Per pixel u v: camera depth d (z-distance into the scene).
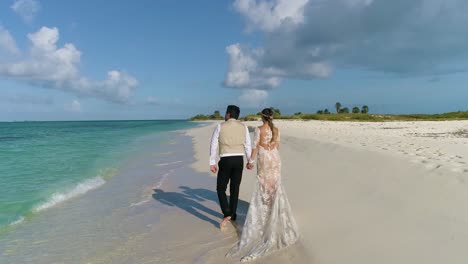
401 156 8.48
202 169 10.89
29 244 4.78
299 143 14.61
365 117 63.00
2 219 5.85
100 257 4.32
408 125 33.94
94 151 16.95
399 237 4.01
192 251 4.37
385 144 11.97
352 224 4.58
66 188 8.26
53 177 9.67
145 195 7.56
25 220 5.85
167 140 25.39
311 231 4.48
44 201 7.04
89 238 4.98
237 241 4.61
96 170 10.94
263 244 4.20
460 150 9.84
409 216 4.61
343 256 3.69
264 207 4.46
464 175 6.00
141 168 11.44
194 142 22.30
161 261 4.12
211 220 5.66
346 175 7.43
